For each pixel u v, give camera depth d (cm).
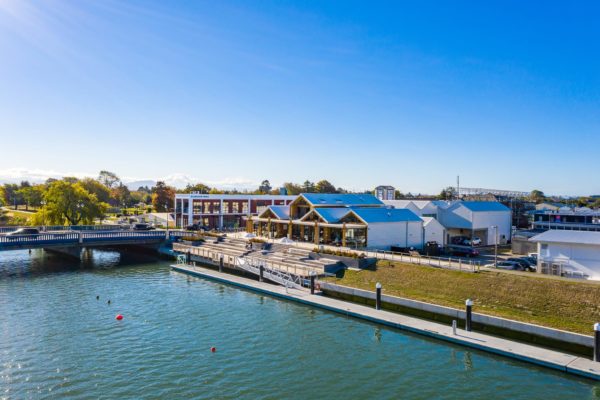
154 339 3694
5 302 4822
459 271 4797
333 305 4597
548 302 3903
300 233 8119
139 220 13200
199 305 4753
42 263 7544
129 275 6488
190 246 7950
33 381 2895
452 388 2864
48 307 4628
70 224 10406
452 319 3994
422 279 4869
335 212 7662
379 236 6806
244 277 6150
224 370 3100
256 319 4266
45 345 3531
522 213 11275
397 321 4053
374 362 3262
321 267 5678
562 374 3042
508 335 3650
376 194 10931
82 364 3169
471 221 8094
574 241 4600
